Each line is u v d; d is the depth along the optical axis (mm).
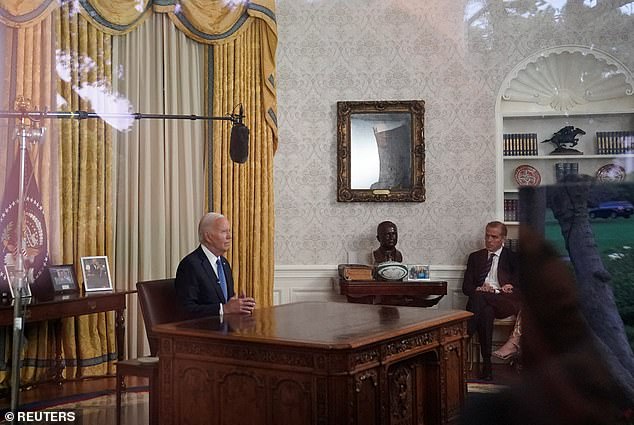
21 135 3639
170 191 5480
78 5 4895
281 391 2621
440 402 3266
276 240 6141
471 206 6047
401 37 6137
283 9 6188
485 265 5410
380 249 5840
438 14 6121
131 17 5188
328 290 6078
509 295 5164
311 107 6156
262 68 5926
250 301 3482
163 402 2920
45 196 4656
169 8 5395
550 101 6113
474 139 6062
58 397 4336
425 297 5586
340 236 6113
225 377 2764
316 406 2520
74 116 3502
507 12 6070
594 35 5980
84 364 4848
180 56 5543
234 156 4129
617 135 5926
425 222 6074
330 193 6129
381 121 6066
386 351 2799
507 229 5961
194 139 5625
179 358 2893
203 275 3766
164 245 5387
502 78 6066
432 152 6098
